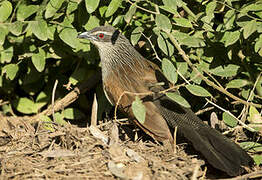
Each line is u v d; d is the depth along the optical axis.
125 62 11.39
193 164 9.30
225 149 9.42
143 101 10.31
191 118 10.12
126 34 11.94
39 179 8.76
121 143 10.20
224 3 10.36
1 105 13.80
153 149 10.02
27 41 11.89
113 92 11.05
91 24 11.62
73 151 9.66
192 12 11.41
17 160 9.48
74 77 12.67
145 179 8.73
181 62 10.72
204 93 9.48
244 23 10.20
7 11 11.18
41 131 10.69
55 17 11.24
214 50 11.09
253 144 10.03
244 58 10.95
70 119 13.63
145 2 11.20
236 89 11.53
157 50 12.25
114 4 10.57
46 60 13.25
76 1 10.85
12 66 12.30
